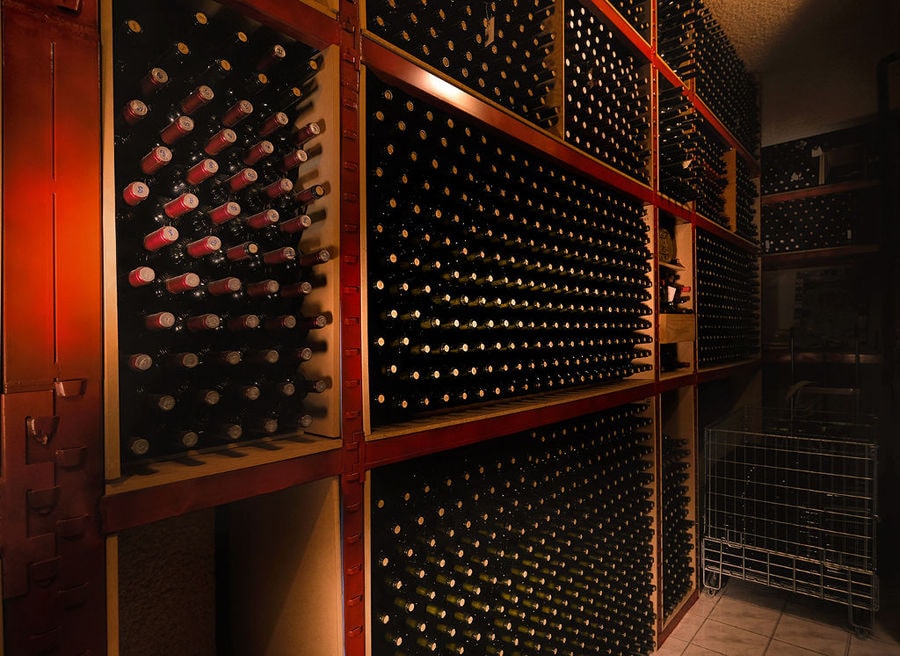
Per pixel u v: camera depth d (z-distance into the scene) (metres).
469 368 1.56
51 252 0.74
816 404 4.73
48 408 0.73
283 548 1.31
